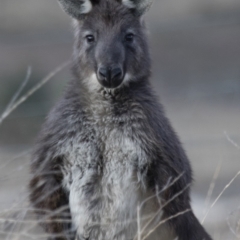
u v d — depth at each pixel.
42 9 39.66
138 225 12.32
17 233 12.20
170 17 37.38
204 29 37.44
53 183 12.88
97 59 13.14
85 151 12.97
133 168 13.00
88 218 13.06
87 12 13.73
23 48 32.94
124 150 13.02
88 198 13.02
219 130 28.39
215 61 36.81
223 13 37.34
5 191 15.38
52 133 12.97
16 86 29.25
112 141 13.02
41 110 25.92
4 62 31.72
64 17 38.72
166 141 13.02
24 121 26.42
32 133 26.33
